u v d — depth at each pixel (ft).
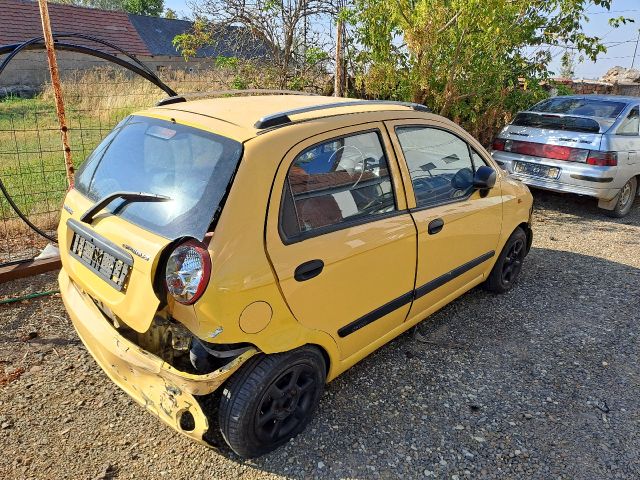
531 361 11.98
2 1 89.66
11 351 11.20
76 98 31.78
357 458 8.77
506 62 28.76
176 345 8.03
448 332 13.08
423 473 8.54
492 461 8.88
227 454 8.70
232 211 7.39
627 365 11.99
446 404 10.28
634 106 23.58
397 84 26.17
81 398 9.87
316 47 25.54
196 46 26.37
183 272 7.10
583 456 9.11
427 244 10.75
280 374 8.27
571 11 28.66
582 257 18.79
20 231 17.43
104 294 8.23
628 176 22.85
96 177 9.46
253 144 7.86
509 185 14.02
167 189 8.10
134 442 8.86
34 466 8.23
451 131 12.01
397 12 23.29
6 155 27.96
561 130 22.93
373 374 11.12
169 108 9.82
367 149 9.59
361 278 9.29
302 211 8.26
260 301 7.60
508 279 15.39
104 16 102.42
